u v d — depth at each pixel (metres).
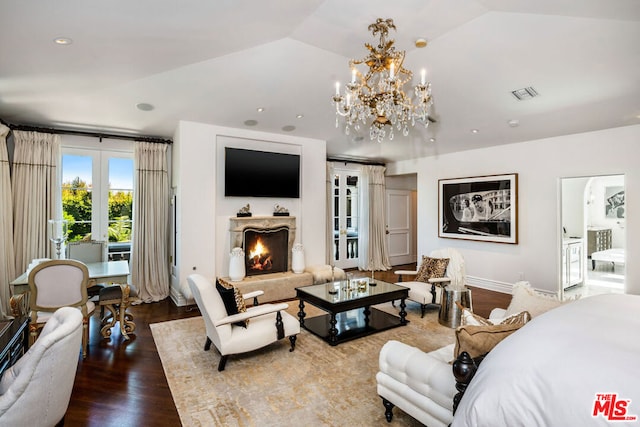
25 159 4.48
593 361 1.26
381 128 3.07
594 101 3.92
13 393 1.45
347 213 7.68
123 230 5.33
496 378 1.37
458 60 3.53
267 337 3.09
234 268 4.95
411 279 6.69
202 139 4.93
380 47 2.66
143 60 3.07
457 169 6.48
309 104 4.70
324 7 2.78
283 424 2.20
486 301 5.15
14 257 4.35
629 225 4.46
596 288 5.95
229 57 3.51
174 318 4.33
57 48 2.48
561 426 1.16
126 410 2.36
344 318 4.29
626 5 2.37
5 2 1.77
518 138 5.39
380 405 2.42
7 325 2.10
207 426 2.18
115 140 5.18
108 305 3.61
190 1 2.06
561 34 2.90
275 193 5.48
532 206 5.43
